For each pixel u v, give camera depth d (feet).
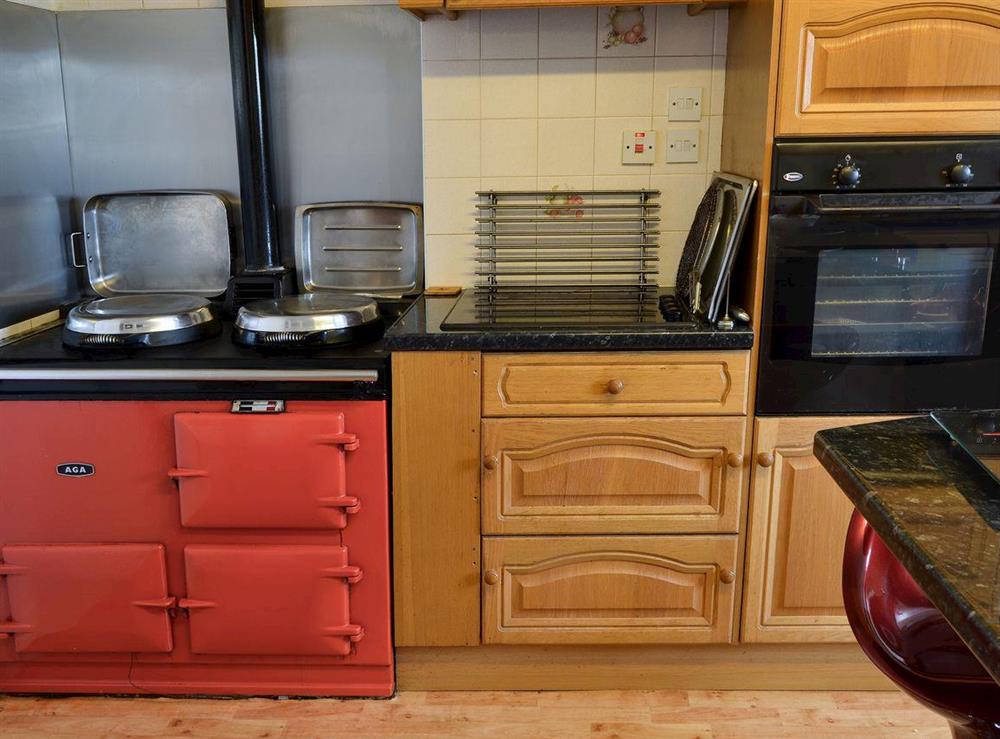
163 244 8.50
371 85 8.27
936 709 3.43
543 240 8.03
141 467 6.59
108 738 6.63
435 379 6.49
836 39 6.19
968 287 6.56
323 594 6.71
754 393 6.64
